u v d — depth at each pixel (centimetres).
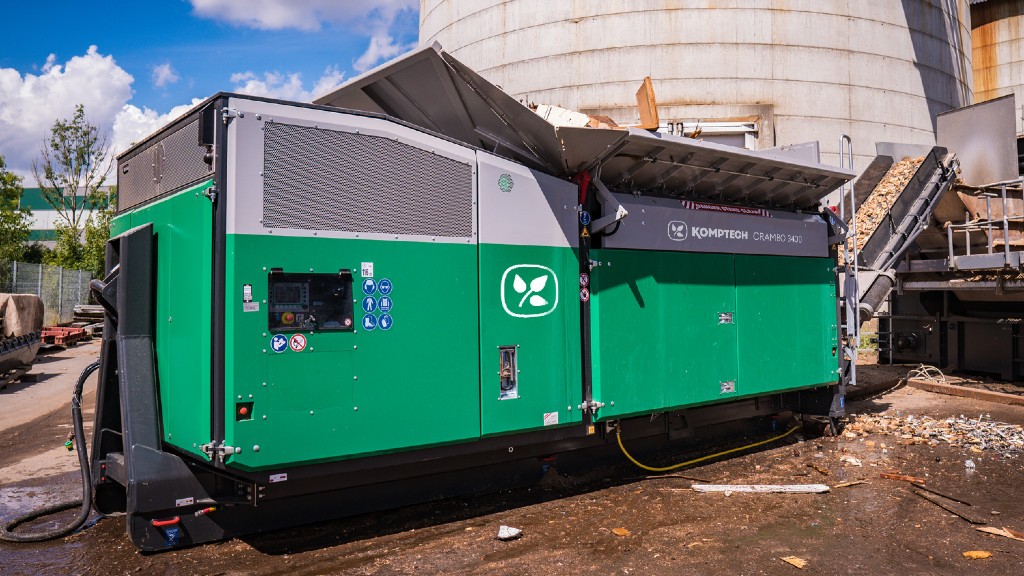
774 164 645
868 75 1989
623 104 1906
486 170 486
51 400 1041
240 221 380
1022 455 669
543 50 1989
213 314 381
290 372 395
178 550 418
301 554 415
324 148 412
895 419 832
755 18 1905
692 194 633
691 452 679
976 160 1131
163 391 432
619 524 473
